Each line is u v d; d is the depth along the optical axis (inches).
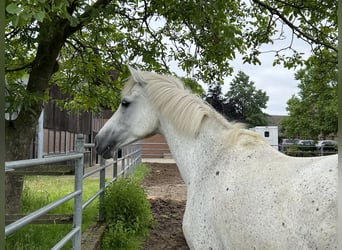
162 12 176.6
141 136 104.0
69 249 141.5
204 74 217.5
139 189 201.3
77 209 117.7
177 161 96.8
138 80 102.0
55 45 170.6
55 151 408.8
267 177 70.5
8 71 183.0
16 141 170.2
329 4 182.9
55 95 400.8
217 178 81.8
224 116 95.7
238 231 70.9
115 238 162.6
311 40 200.4
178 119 94.7
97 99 219.0
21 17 74.9
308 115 906.1
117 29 222.1
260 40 208.4
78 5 146.7
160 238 182.9
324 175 60.6
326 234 55.2
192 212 86.0
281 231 61.9
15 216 112.7
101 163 187.0
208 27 159.0
